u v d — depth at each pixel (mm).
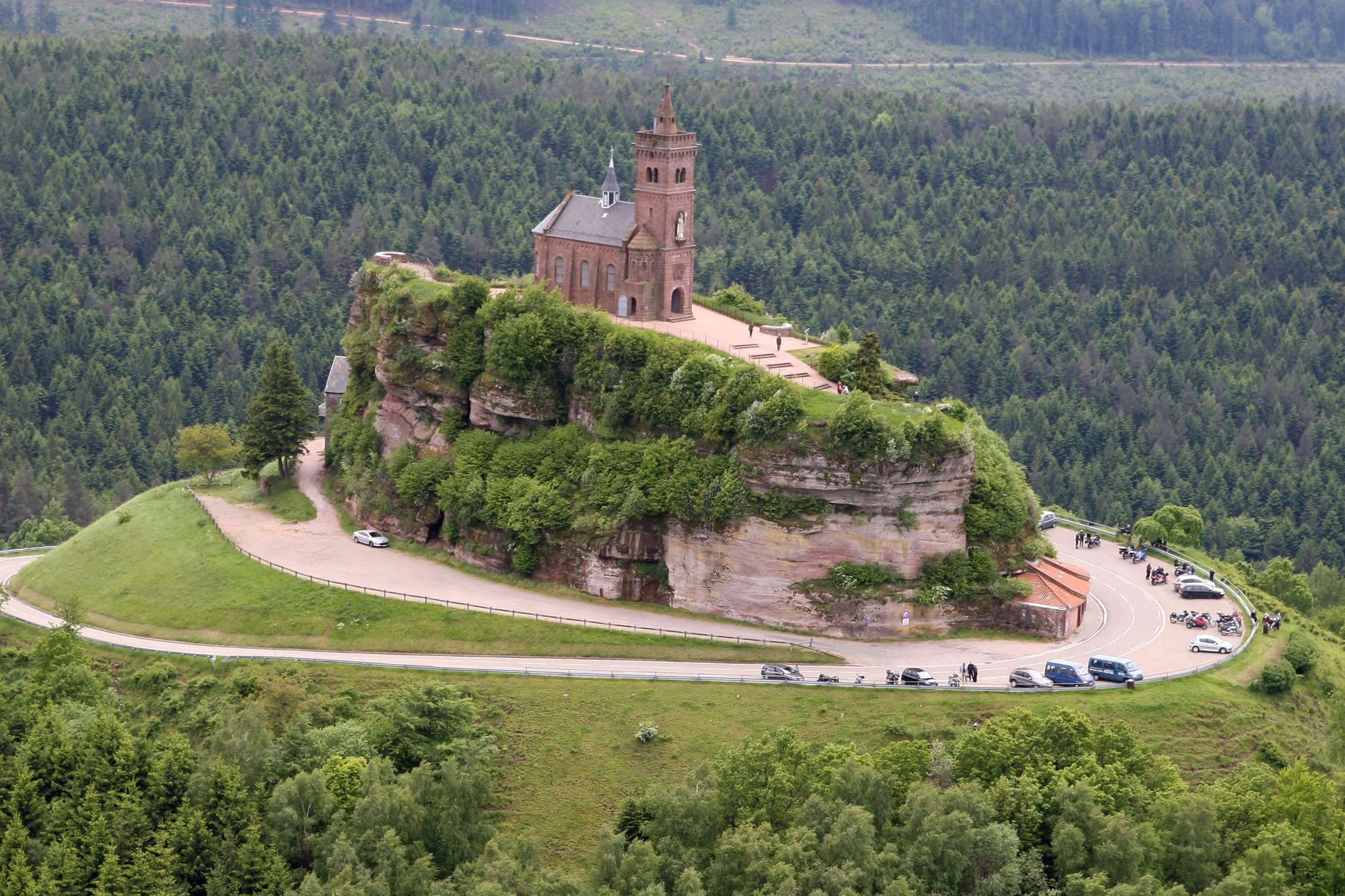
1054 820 188875
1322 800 190375
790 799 192625
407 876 186250
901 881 177500
